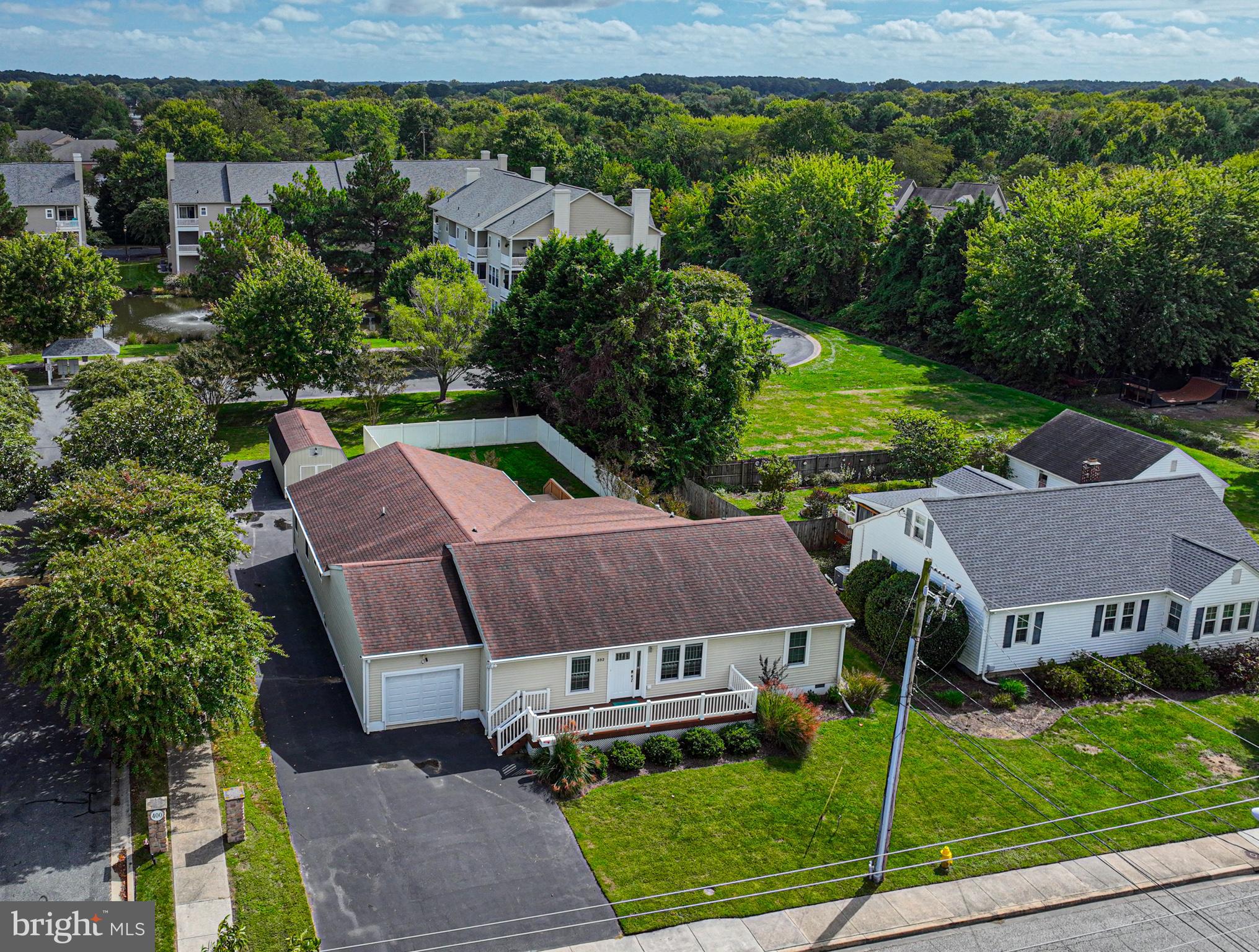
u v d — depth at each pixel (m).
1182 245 67.62
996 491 40.19
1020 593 33.84
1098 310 68.19
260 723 28.84
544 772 26.91
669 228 107.56
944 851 24.86
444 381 61.66
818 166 91.69
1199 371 72.00
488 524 35.56
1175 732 31.34
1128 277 67.50
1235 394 68.31
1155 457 45.00
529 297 56.91
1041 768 29.17
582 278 52.66
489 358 57.34
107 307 67.56
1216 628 35.59
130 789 25.31
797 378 71.38
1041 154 153.25
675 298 49.56
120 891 21.69
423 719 29.41
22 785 25.12
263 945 20.59
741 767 28.42
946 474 47.22
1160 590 35.41
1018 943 22.61
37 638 24.27
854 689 31.86
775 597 32.22
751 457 53.94
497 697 28.98
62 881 21.88
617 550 32.53
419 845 24.14
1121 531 37.03
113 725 23.56
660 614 30.78
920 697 32.94
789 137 133.62
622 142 141.88
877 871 24.00
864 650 35.88
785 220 92.12
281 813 24.86
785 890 23.64
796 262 91.50
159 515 30.09
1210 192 68.06
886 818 23.75
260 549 41.22
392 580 30.20
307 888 22.45
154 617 24.89
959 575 34.50
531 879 23.33
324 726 28.92
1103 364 70.00
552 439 54.19
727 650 31.33
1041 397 69.25
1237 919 23.61
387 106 191.50
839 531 44.81
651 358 48.00
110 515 29.27
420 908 22.14
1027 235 68.69
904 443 52.88
